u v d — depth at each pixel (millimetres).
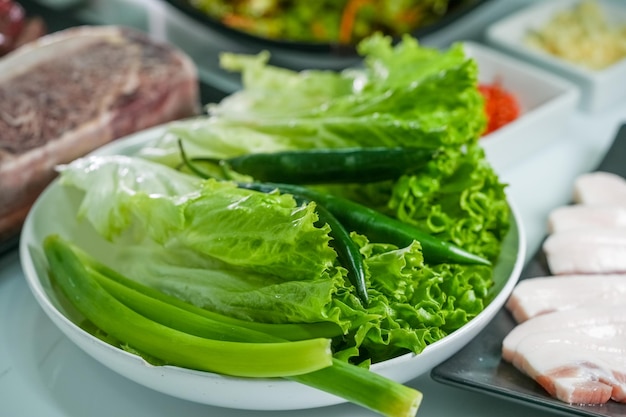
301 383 604
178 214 651
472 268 682
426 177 688
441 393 683
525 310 710
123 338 640
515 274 683
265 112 815
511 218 732
